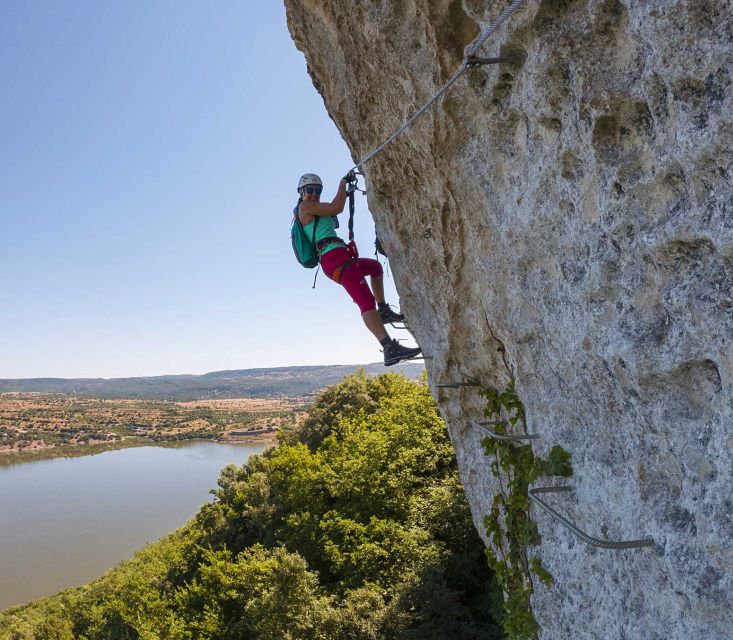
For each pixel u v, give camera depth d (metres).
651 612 2.47
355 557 18.12
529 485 3.97
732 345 1.94
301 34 5.50
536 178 3.01
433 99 3.42
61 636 32.00
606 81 2.39
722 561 1.98
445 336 4.98
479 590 16.62
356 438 26.97
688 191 2.09
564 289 3.00
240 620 19.67
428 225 4.58
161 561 32.09
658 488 2.44
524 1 2.61
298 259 4.99
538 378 3.57
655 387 2.34
